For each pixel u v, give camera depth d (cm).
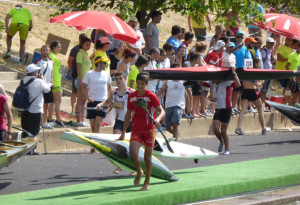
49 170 2572
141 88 2100
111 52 3866
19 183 2298
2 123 2481
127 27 3272
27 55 4278
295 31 4250
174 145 2594
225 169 2625
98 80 2967
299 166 2727
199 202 2059
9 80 3853
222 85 3080
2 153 2223
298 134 4188
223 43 3538
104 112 2978
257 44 4241
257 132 4231
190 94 3791
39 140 2884
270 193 2248
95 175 2488
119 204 1869
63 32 5331
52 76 3194
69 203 1858
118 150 2314
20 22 4141
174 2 4200
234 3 4041
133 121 2123
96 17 3203
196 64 3162
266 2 5481
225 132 3123
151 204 1952
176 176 2427
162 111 2103
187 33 3991
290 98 4603
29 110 2830
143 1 4047
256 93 3894
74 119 3572
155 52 3262
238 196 2177
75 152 3086
